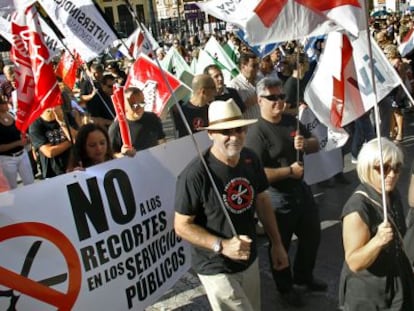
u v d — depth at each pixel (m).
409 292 2.71
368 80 4.11
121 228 3.72
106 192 3.67
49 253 3.29
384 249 2.66
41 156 5.82
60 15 5.39
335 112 4.14
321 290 4.54
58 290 3.30
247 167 3.29
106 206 3.66
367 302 2.71
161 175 4.15
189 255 4.30
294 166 4.25
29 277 3.19
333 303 4.38
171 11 41.75
